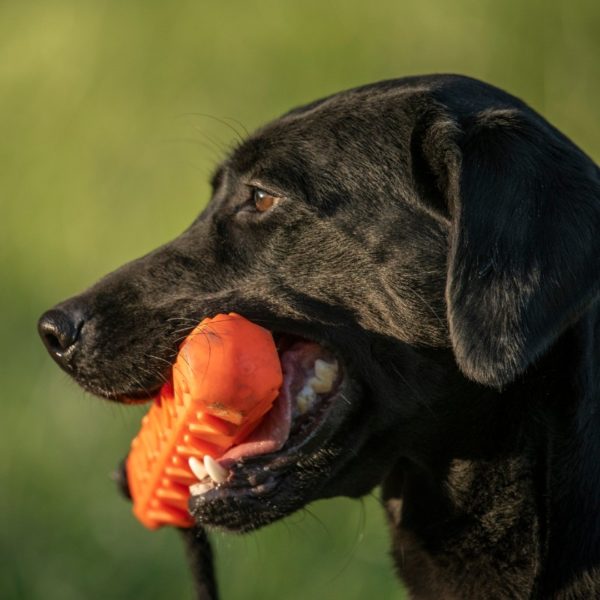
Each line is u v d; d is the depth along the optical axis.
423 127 7.30
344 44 17.06
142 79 17.81
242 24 17.86
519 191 6.87
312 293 7.42
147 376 7.54
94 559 11.05
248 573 10.62
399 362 7.32
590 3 16.83
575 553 6.95
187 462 7.37
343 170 7.48
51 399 12.54
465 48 16.77
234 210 7.78
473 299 6.77
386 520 8.06
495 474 7.26
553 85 16.33
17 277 15.27
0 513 11.59
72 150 17.30
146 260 7.82
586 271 6.73
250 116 16.58
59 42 18.81
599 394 7.07
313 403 7.47
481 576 7.35
